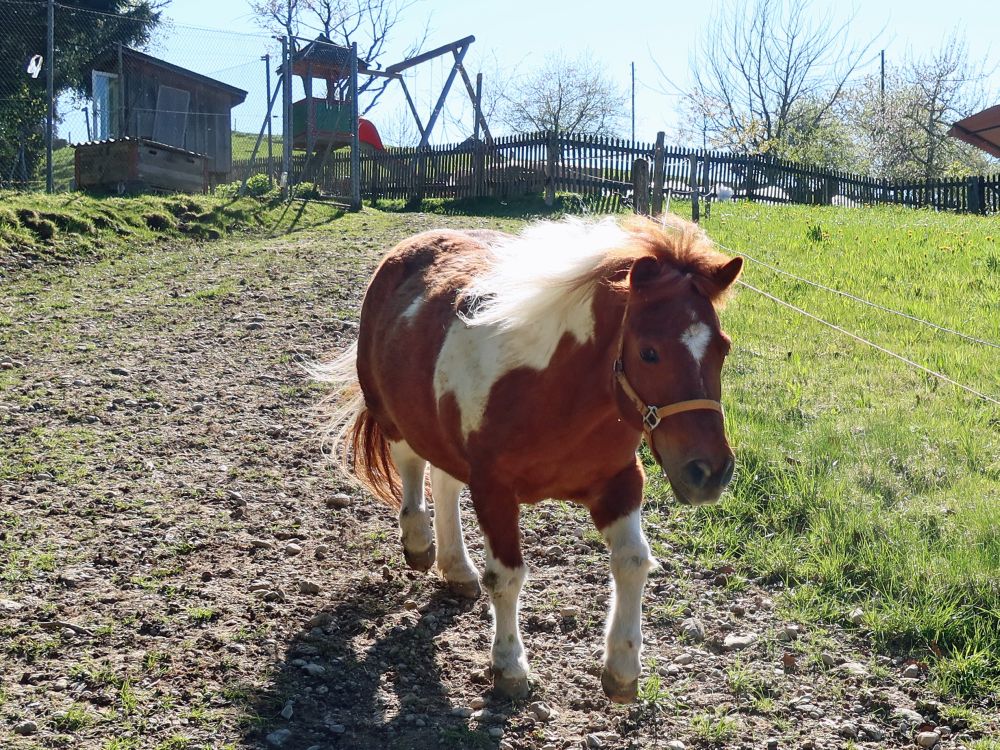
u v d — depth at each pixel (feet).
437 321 13.61
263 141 73.41
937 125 144.66
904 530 17.12
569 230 12.11
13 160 59.36
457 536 15.64
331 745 11.61
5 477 18.74
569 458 11.92
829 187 80.79
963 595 15.12
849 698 13.08
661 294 10.36
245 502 18.65
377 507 19.07
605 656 12.19
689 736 12.17
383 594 15.61
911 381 24.66
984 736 12.20
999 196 75.97
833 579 15.93
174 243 43.91
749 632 14.73
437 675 13.32
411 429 14.28
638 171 40.37
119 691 12.23
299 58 67.46
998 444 20.74
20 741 11.10
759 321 29.84
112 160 54.49
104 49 70.38
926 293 33.68
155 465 20.07
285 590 15.40
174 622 14.03
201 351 28.17
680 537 17.72
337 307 33.04
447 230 16.42
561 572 16.63
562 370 11.53
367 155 74.23
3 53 67.87
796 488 18.69
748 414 22.22
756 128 124.88
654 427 10.25
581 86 167.02
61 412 22.56
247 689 12.51
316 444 21.85
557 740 11.94
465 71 86.02
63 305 32.32
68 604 14.28
